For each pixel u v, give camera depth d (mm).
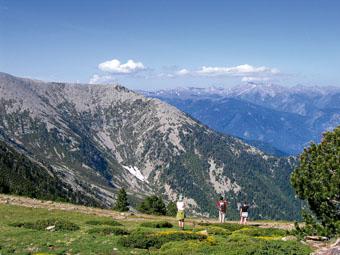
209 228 45969
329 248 29766
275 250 30453
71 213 59906
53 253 31453
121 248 33656
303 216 38844
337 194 36406
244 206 57812
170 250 31219
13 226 44844
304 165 39125
